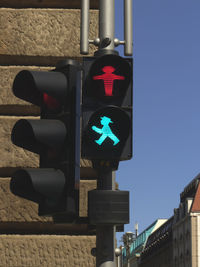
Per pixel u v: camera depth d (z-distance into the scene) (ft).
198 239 273.13
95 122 12.17
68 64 12.31
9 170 17.75
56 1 18.92
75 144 11.90
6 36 18.43
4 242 17.10
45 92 11.97
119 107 12.44
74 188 11.69
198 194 283.59
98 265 12.34
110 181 12.63
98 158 12.19
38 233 17.51
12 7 18.92
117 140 12.22
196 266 270.46
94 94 12.50
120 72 12.63
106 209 11.99
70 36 18.57
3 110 18.25
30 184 12.15
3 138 17.80
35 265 17.01
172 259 321.11
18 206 17.30
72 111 12.07
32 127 11.78
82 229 17.58
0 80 18.25
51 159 12.19
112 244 12.38
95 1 19.15
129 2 14.06
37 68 18.44
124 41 13.87
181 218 299.58
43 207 12.12
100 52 13.26
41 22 18.60
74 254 17.15
